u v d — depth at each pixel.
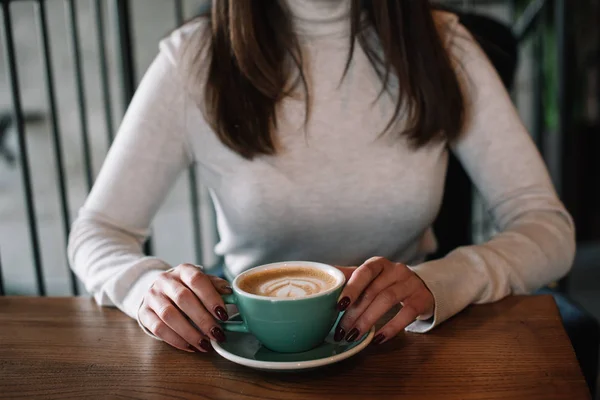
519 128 1.22
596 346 1.18
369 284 0.81
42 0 1.46
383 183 1.14
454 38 1.25
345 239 1.18
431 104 1.15
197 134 1.18
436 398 0.68
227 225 1.21
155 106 1.17
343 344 0.77
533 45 2.58
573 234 1.14
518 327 0.86
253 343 0.79
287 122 1.15
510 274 0.99
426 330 0.85
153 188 1.17
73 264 1.09
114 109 3.70
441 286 0.88
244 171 1.14
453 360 0.77
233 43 1.11
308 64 1.17
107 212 1.12
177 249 3.92
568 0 2.07
